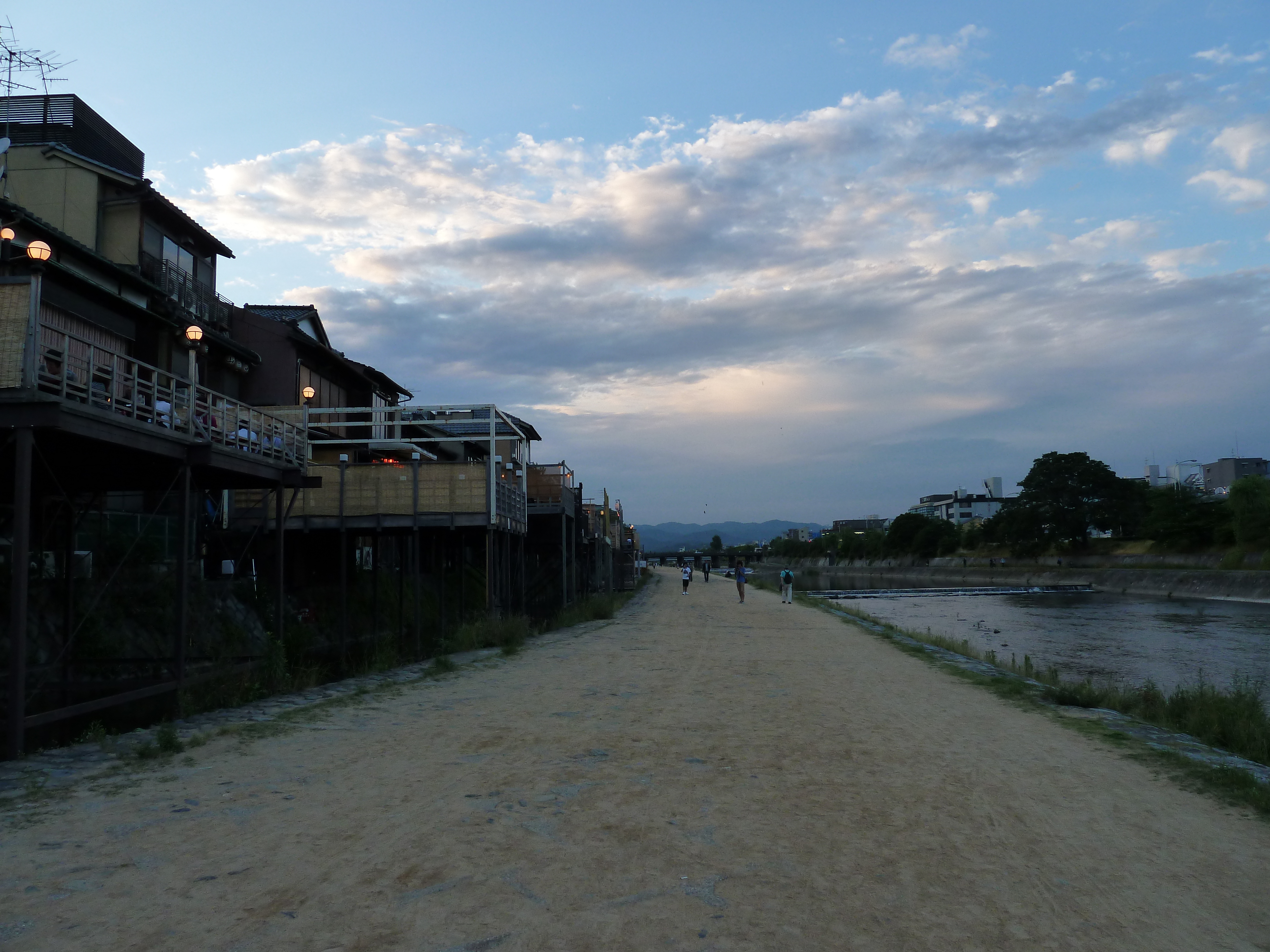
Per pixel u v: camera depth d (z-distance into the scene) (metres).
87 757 7.64
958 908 4.37
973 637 34.94
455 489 21.12
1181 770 7.62
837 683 13.12
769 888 4.59
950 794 6.62
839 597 66.44
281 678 12.13
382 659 15.05
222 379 25.08
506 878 4.66
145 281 20.08
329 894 4.39
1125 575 76.88
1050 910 4.36
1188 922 4.25
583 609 28.53
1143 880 4.84
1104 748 8.59
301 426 15.82
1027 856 5.20
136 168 26.03
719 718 9.83
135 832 5.42
